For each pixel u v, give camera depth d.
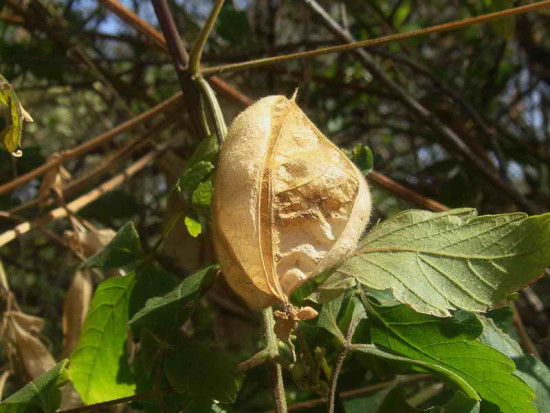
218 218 0.15
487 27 0.43
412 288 0.17
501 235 0.17
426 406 0.18
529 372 0.19
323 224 0.16
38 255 0.39
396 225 0.18
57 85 0.38
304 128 0.17
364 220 0.16
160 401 0.19
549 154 0.46
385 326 0.18
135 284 0.22
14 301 0.25
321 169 0.16
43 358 0.24
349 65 0.40
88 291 0.25
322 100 0.39
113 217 0.34
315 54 0.22
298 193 0.16
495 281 0.16
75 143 0.42
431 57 0.48
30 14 0.36
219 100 0.30
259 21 0.43
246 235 0.15
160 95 0.43
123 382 0.22
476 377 0.17
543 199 0.43
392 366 0.20
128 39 0.39
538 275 0.16
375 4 0.41
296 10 0.44
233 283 0.15
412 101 0.34
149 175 0.39
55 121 0.45
